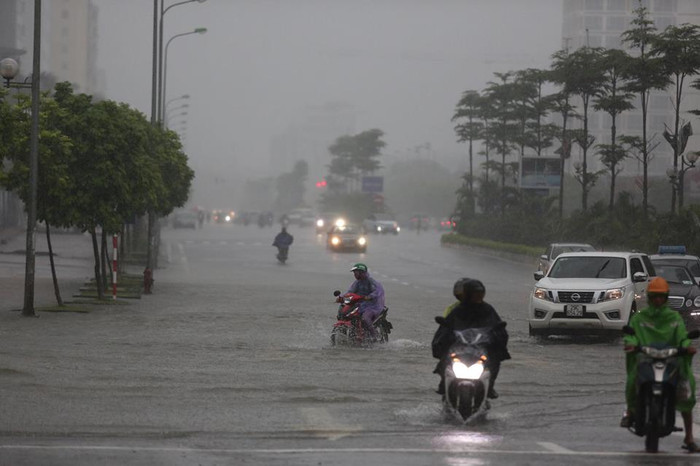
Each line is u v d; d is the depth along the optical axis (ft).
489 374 59.00
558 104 337.31
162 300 150.41
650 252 219.61
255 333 108.37
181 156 194.90
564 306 103.81
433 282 207.31
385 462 47.19
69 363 81.97
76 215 132.67
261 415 60.29
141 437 53.31
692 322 112.57
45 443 51.19
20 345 93.09
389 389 70.74
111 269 176.86
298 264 264.93
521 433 55.67
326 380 74.84
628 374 52.47
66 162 131.85
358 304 99.60
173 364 82.94
